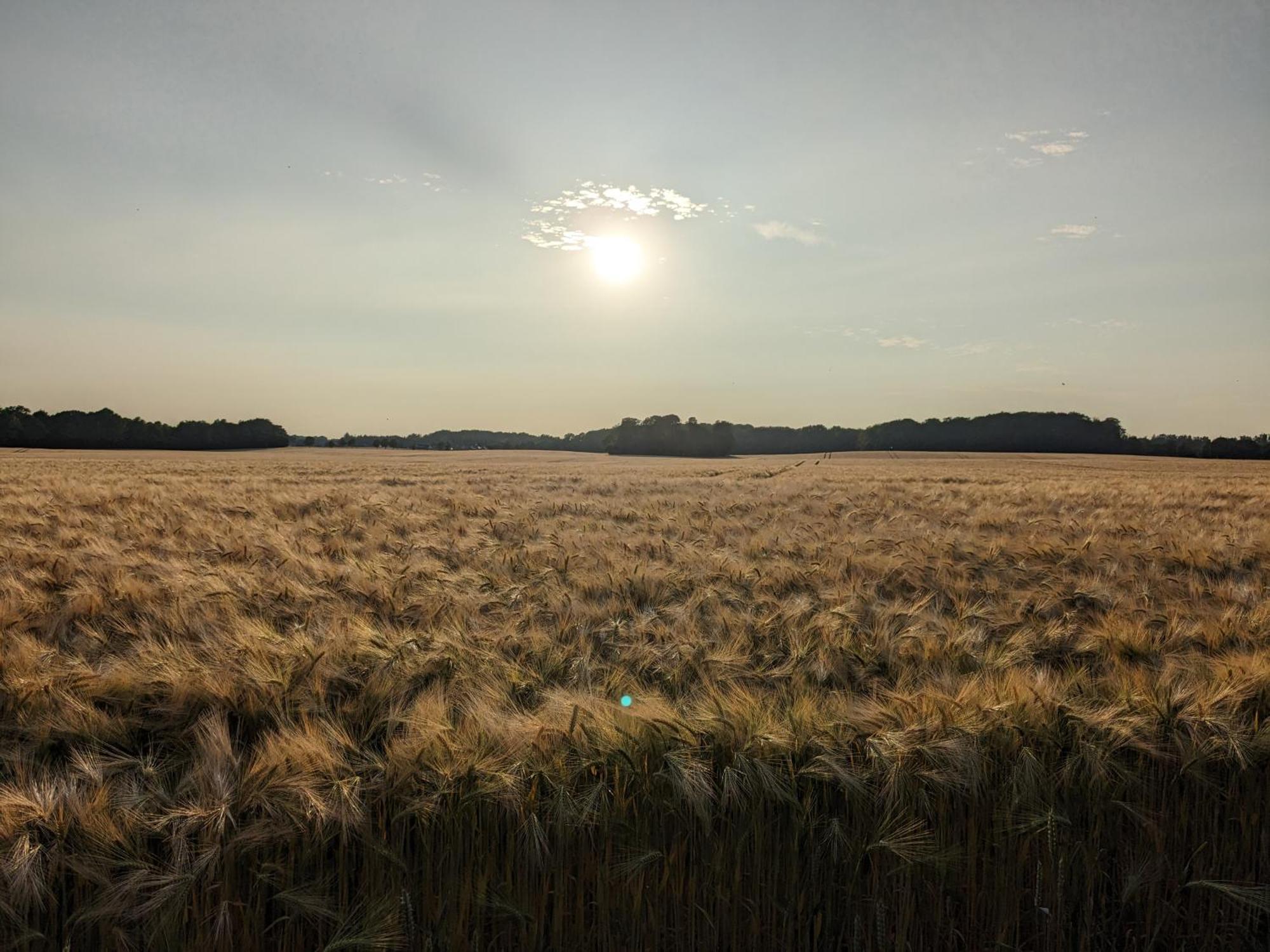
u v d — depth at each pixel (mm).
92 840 3072
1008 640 5645
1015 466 61594
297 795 3246
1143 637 5629
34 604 6730
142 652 5090
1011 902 3535
